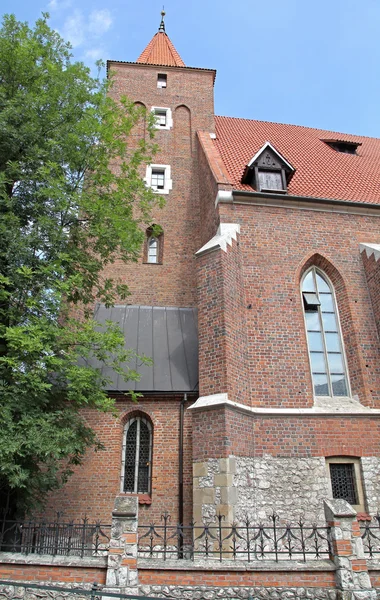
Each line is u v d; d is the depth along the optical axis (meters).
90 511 12.61
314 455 12.48
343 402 13.66
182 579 7.72
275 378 13.27
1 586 7.86
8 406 9.32
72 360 10.66
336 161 20.67
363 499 12.34
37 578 7.81
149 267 18.47
